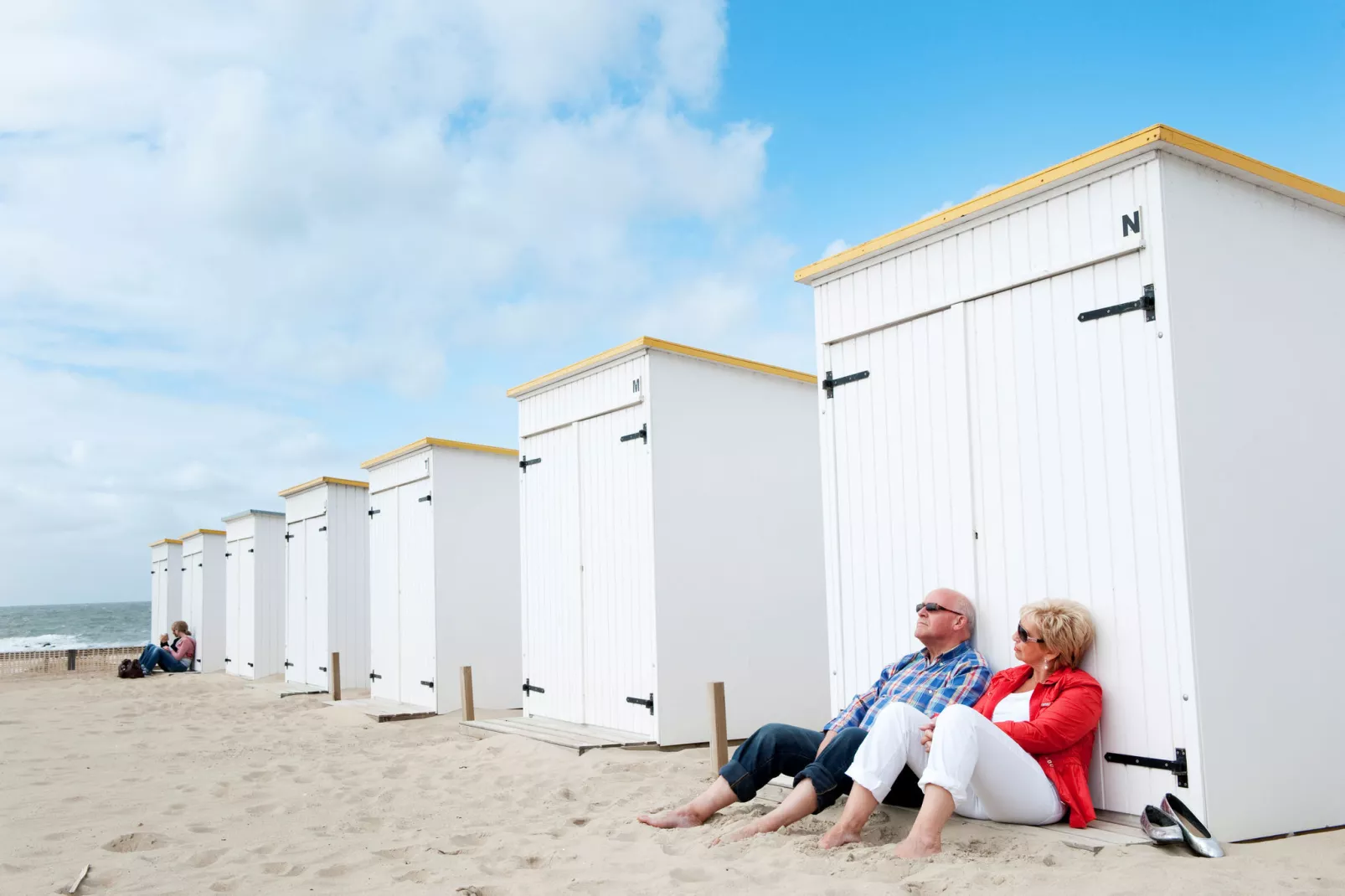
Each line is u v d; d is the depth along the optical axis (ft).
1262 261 14.47
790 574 28.48
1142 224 13.53
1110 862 11.54
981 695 14.90
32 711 38.45
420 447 36.45
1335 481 14.84
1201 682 12.69
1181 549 12.90
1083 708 13.25
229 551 58.70
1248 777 12.92
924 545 16.65
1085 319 14.25
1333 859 11.57
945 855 12.06
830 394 18.72
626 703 26.30
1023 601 14.96
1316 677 13.98
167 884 13.42
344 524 44.42
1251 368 14.06
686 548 26.27
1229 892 10.17
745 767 15.29
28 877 13.83
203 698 43.42
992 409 15.58
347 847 15.44
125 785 21.57
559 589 29.37
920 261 16.96
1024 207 15.19
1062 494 14.48
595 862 13.51
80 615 324.80
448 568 35.55
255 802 19.48
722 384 27.76
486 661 36.06
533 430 30.83
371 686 41.29
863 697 16.17
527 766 22.67
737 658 26.91
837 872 11.83
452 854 14.71
